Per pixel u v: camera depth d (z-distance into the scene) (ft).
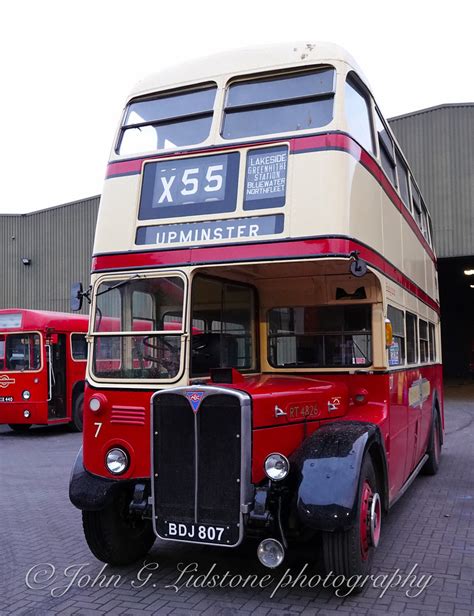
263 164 16.80
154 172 17.92
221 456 14.83
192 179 17.43
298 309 21.13
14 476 33.06
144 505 15.75
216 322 19.06
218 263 16.57
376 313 19.99
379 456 16.92
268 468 14.55
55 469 35.22
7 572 17.71
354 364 20.24
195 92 18.74
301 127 17.07
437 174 70.59
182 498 15.15
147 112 19.13
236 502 14.65
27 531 22.12
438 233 70.08
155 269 17.17
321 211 15.98
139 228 17.67
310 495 14.02
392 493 19.33
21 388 49.32
